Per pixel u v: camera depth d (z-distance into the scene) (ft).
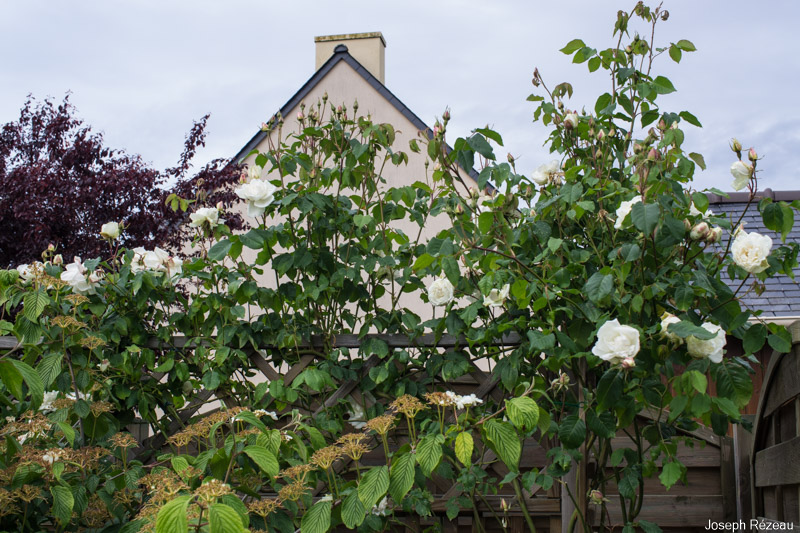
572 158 8.75
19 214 26.02
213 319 9.55
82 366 8.61
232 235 9.07
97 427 8.16
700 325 6.86
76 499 6.67
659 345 6.83
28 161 30.22
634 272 7.34
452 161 8.00
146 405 9.27
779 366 7.57
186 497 4.60
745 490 9.29
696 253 7.38
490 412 8.71
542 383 7.36
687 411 7.05
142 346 9.68
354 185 9.68
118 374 9.40
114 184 26.50
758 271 6.68
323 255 9.31
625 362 6.10
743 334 7.36
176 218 27.17
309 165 9.48
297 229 9.57
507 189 7.71
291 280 9.71
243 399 9.70
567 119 8.41
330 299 9.59
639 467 7.45
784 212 6.78
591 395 7.17
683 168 7.69
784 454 7.24
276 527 7.03
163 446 9.64
